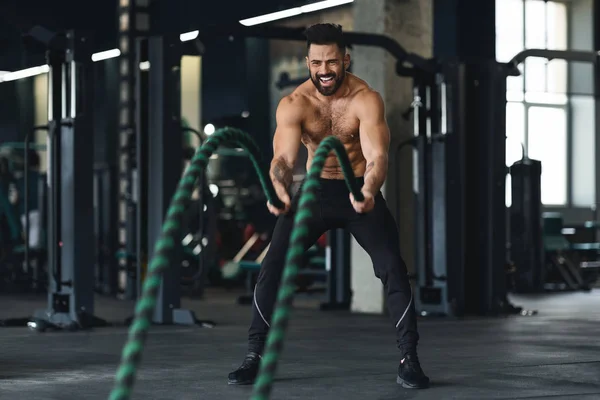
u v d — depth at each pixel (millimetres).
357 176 5086
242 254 16469
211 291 15500
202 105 18516
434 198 10344
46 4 15562
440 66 10242
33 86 20344
